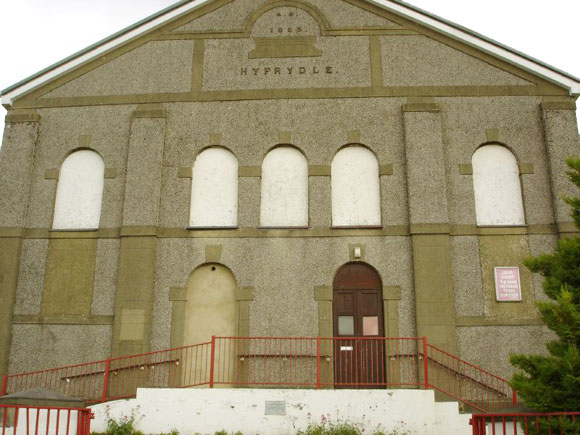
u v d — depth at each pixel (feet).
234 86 52.47
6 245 49.39
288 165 50.80
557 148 49.06
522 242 47.60
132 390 45.34
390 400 37.14
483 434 27.25
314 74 52.37
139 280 47.37
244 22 54.19
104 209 50.06
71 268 48.98
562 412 25.84
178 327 46.68
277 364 45.62
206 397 37.70
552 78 50.88
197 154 51.29
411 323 46.03
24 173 51.29
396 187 49.21
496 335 45.52
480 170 49.90
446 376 44.39
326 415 36.88
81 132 52.44
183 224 49.19
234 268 47.91
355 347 44.78
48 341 47.37
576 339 27.07
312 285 47.19
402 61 52.31
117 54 54.13
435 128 49.80
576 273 29.27
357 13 53.78
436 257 46.65
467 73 51.72
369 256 47.67
